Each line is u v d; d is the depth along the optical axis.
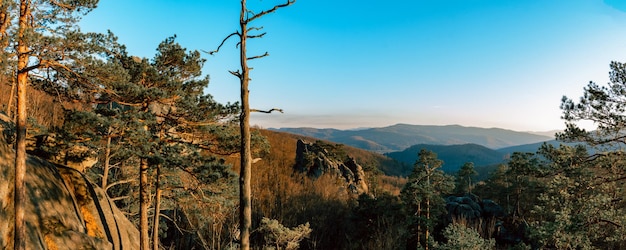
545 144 22.45
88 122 14.20
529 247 20.66
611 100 14.87
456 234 19.08
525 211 41.19
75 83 12.59
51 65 10.66
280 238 28.92
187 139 18.33
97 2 11.00
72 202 15.29
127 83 13.26
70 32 10.28
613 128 14.84
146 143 15.25
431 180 36.22
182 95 16.23
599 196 15.95
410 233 37.00
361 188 63.09
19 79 10.16
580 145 17.73
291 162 64.25
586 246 15.91
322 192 52.44
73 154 18.28
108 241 15.89
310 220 46.41
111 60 13.10
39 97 32.41
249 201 8.91
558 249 16.91
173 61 17.86
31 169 13.69
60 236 12.52
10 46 9.88
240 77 8.99
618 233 15.66
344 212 50.03
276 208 45.56
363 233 43.38
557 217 16.64
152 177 19.86
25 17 10.17
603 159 15.98
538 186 37.47
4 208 10.83
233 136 17.31
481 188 60.47
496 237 38.09
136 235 20.23
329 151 66.81
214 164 17.22
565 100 16.50
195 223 31.39
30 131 17.52
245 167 8.91
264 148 16.23
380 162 134.75
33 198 12.60
